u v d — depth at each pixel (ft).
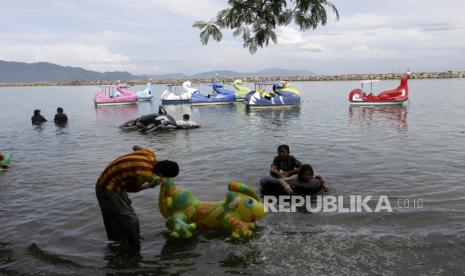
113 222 18.89
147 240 19.76
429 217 21.58
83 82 378.94
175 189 21.04
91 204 25.00
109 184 18.67
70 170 34.27
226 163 35.14
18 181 30.91
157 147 44.29
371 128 55.67
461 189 26.12
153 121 58.13
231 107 101.35
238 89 121.08
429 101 98.22
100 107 109.81
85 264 17.47
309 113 79.87
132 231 18.92
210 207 20.77
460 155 36.27
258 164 34.53
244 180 29.81
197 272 16.61
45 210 24.21
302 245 18.80
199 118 75.56
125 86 122.21
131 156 18.66
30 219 22.80
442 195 25.08
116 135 54.65
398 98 90.33
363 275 16.05
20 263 17.72
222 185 28.60
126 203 19.10
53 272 16.89
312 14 15.80
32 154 42.22
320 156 37.45
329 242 19.02
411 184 27.53
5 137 55.52
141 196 26.07
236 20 16.38
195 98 110.52
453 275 15.85
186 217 20.53
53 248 19.11
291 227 20.93
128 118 78.74
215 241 19.45
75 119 77.66
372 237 19.39
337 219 21.84
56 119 69.87
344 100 112.27
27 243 19.71
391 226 20.67
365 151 39.11
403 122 61.26
